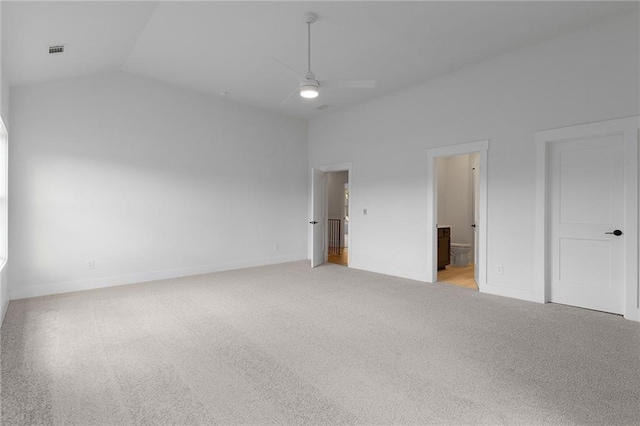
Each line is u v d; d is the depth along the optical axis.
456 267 6.38
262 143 6.50
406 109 5.33
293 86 5.36
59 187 4.33
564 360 2.43
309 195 7.30
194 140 5.57
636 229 3.27
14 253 4.02
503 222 4.21
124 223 4.86
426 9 3.24
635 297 3.28
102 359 2.46
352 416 1.80
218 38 3.88
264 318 3.37
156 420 1.77
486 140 4.36
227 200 6.00
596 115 3.49
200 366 2.36
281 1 3.14
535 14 3.30
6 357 2.49
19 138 4.04
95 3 2.87
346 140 6.39
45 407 1.87
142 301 3.97
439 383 2.12
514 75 4.10
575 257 3.74
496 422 1.73
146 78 5.05
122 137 4.84
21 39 3.01
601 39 3.45
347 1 3.14
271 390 2.05
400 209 5.43
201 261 5.66
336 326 3.14
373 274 5.61
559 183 3.85
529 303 3.88
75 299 4.04
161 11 3.32
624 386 2.07
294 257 7.07
